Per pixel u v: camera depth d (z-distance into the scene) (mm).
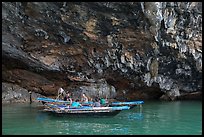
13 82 23781
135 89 28984
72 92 25375
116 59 25562
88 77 25719
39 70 23766
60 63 23969
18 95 23297
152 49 25781
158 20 23766
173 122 16234
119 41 24797
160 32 24844
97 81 26266
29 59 22750
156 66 27125
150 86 28391
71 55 24344
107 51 25078
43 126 14352
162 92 29906
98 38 24234
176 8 23875
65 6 22203
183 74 28641
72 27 23281
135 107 22906
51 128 13945
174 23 24469
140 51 25703
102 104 18953
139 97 30062
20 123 14945
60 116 16344
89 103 18188
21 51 22375
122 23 23609
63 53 24016
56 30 23109
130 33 24422
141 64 26344
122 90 28703
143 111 20516
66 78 25047
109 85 27188
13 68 23188
